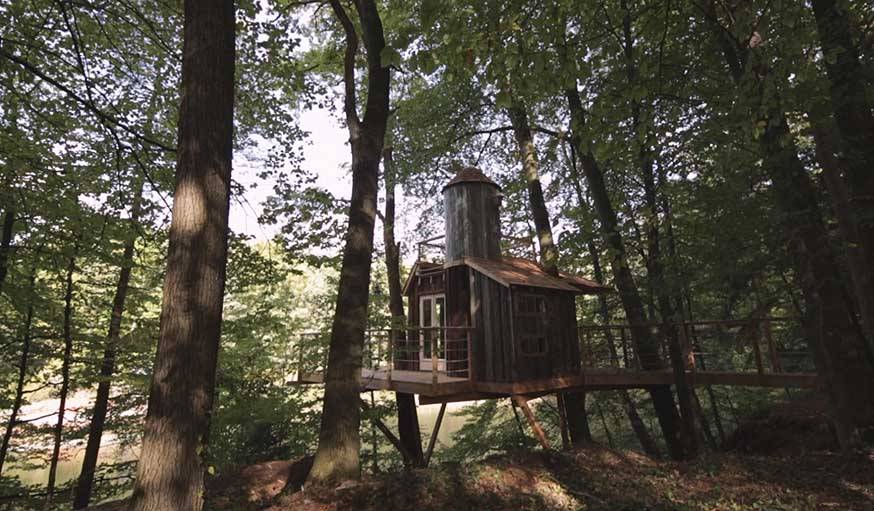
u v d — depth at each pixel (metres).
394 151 16.17
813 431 9.21
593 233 11.84
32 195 8.45
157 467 3.98
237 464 12.78
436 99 15.31
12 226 8.62
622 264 9.05
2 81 8.34
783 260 8.30
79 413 12.15
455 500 5.70
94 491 11.12
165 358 4.26
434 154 15.79
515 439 15.22
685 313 13.95
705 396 16.06
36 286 9.23
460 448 16.22
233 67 5.16
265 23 10.40
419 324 14.64
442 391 9.48
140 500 3.90
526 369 10.81
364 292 7.49
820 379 8.55
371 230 7.83
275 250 12.39
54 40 8.99
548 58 4.80
